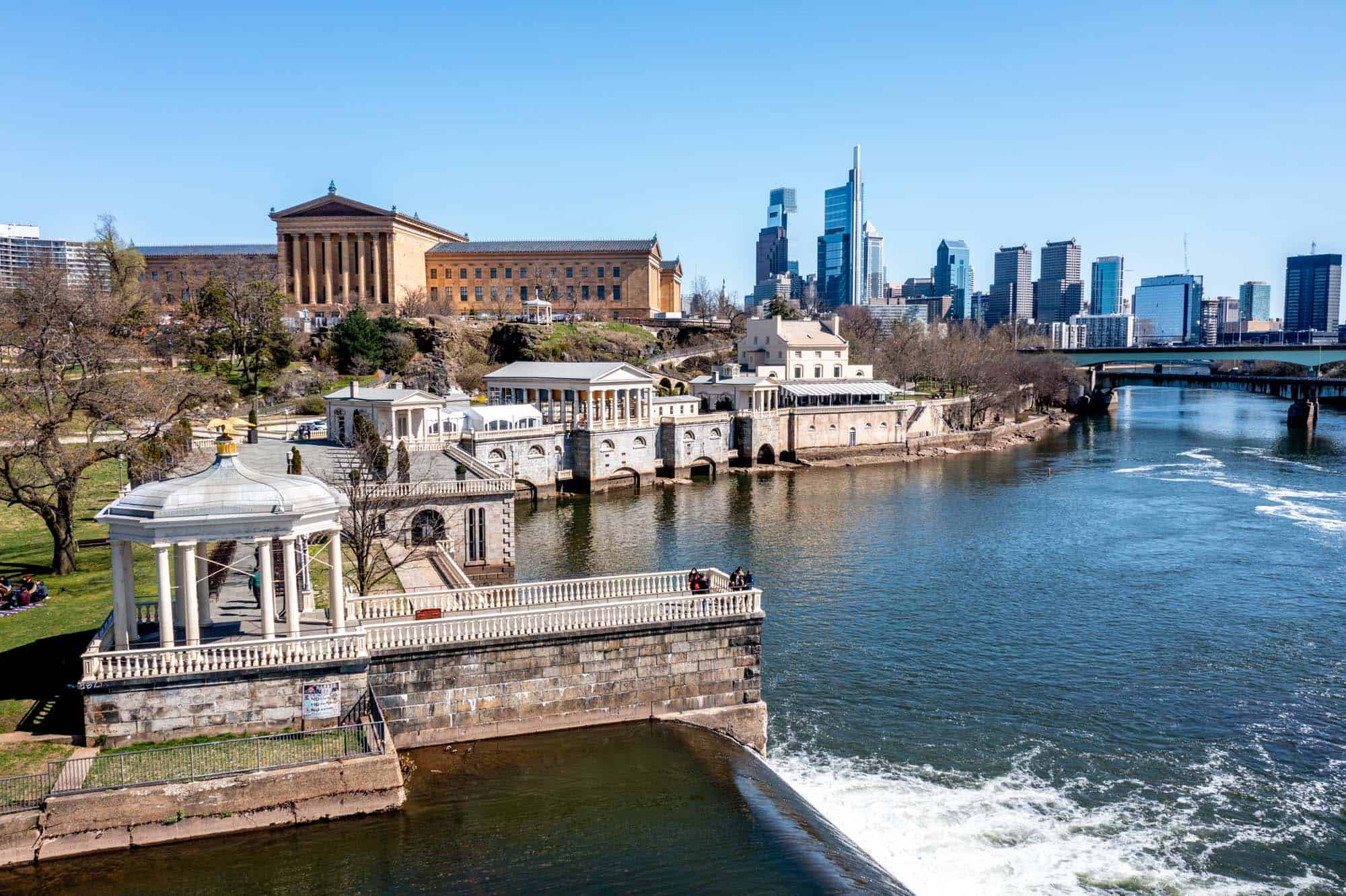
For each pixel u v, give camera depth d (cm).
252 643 3644
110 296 12431
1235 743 4812
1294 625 6569
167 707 3556
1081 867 3738
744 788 3850
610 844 3419
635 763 3975
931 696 5353
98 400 6216
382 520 6072
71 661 4269
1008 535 9481
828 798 4212
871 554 8694
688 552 8875
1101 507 11056
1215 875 3709
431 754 3969
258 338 15138
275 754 3497
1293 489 12188
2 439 6269
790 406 16650
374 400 10006
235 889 3119
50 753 3444
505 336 19500
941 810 4144
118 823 3228
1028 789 4344
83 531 7150
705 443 14500
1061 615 6794
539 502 12038
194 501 3628
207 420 9081
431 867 3253
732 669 4403
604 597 4703
